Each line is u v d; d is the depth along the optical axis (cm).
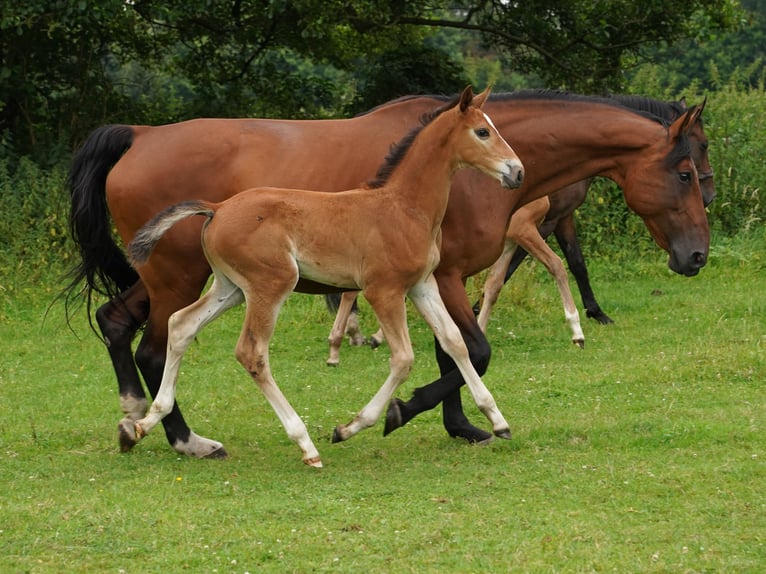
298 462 638
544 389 821
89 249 688
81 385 887
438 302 638
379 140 663
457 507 538
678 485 561
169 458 652
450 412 684
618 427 688
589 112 683
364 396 833
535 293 1213
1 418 773
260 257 595
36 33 1509
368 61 1877
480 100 614
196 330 628
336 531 504
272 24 1655
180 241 647
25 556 480
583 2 1658
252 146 661
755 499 536
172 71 1773
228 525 515
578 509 531
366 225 602
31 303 1212
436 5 1719
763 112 1667
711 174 1057
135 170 661
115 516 527
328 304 1029
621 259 1444
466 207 650
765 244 1445
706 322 1059
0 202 1331
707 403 752
